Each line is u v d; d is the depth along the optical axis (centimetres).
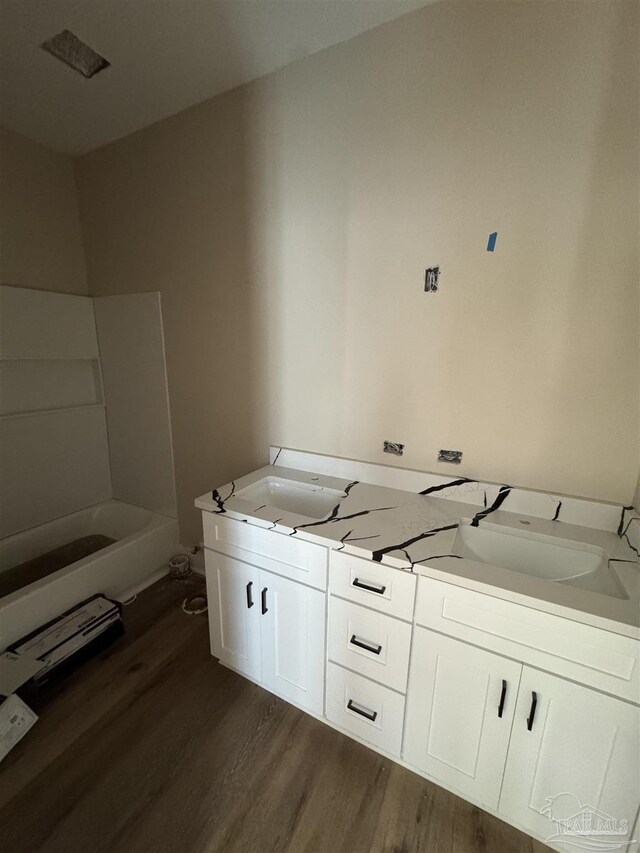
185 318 203
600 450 125
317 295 162
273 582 137
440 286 138
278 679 147
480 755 109
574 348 122
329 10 124
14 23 129
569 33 106
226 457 208
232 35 134
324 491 162
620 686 88
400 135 134
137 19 127
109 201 214
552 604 91
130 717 143
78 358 234
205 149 175
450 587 103
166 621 194
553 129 113
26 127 192
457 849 106
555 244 119
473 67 119
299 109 150
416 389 150
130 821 111
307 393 175
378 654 120
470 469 146
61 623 170
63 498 238
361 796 118
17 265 205
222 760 128
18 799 116
